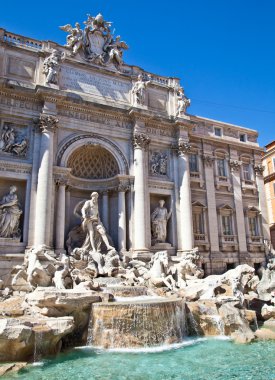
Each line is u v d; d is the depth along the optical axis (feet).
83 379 36.65
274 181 145.48
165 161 99.96
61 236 79.15
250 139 122.83
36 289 56.65
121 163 91.91
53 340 44.57
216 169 112.06
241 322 58.13
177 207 96.78
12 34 86.53
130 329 50.03
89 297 52.80
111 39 101.91
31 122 82.99
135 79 101.76
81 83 92.73
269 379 36.40
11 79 83.25
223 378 36.76
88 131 89.04
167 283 72.08
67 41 95.14
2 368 38.42
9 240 73.82
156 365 41.50
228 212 110.22
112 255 80.38
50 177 78.74
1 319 43.45
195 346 50.62
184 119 101.14
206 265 99.91
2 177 77.00
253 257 110.11
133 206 90.22
